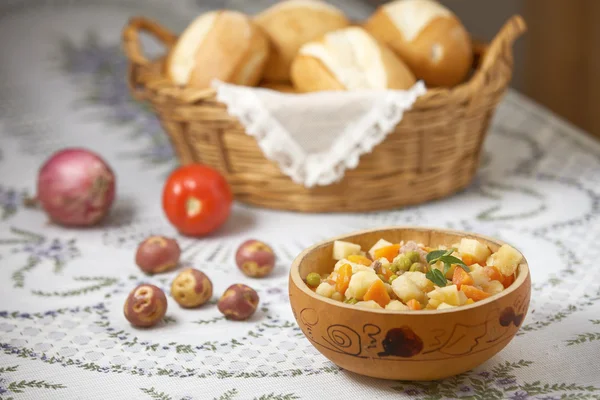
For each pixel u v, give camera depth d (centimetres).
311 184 112
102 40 195
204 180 109
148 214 122
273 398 70
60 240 113
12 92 174
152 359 78
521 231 107
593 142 144
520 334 79
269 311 88
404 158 113
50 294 95
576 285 90
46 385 74
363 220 114
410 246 76
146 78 121
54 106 169
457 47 123
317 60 117
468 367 68
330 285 70
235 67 119
